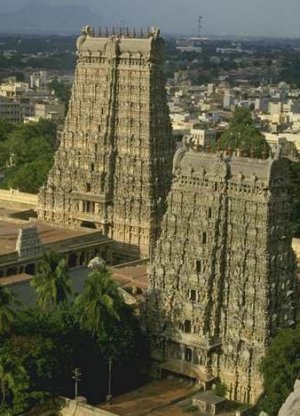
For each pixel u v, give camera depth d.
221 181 152.75
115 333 151.75
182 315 156.62
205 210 154.50
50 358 142.12
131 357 156.88
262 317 149.38
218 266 153.38
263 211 149.12
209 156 155.12
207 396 148.75
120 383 156.38
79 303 150.75
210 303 154.50
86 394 150.75
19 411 140.25
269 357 139.62
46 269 156.38
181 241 157.12
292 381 136.25
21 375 138.25
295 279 156.12
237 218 151.88
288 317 154.12
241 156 156.62
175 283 157.75
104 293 149.75
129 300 170.38
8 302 145.62
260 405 141.12
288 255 154.00
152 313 160.00
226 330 153.75
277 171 150.75
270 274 150.25
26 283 170.75
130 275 185.88
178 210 157.50
